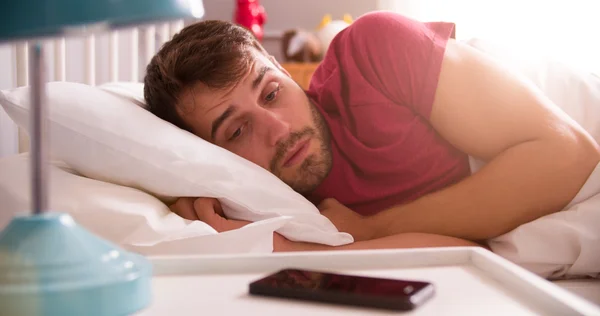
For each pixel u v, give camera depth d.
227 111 1.10
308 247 1.02
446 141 1.17
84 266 0.46
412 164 1.16
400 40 1.17
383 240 1.04
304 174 1.16
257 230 0.91
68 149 0.96
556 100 1.22
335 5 2.73
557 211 1.05
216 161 1.01
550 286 0.54
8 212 0.93
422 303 0.52
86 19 0.40
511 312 0.51
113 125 0.97
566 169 1.03
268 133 1.12
